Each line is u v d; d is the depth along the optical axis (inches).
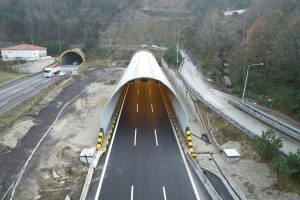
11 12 3870.6
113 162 834.8
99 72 2581.2
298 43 1326.3
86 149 895.1
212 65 2346.2
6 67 2461.9
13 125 1128.8
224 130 1064.8
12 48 2726.4
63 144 984.3
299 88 1269.7
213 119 1189.7
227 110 1309.1
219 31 2920.8
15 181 776.9
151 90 1619.1
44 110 1368.1
